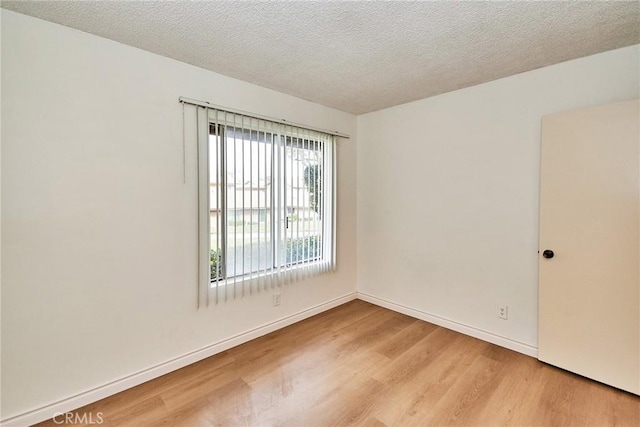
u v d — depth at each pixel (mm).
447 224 2850
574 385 1982
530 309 2363
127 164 1952
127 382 1973
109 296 1906
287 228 2877
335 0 1489
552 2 1508
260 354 2400
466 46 1950
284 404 1820
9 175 1579
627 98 1948
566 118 2080
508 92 2426
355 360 2312
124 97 1929
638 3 1506
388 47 1966
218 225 2371
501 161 2480
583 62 2088
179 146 2176
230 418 1703
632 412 1729
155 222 2082
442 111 2844
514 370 2164
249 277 2578
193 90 2227
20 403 1629
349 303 3574
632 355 1859
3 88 1556
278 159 2766
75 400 1783
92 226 1834
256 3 1516
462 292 2766
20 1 1482
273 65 2225
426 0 1488
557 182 2127
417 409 1776
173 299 2178
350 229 3613
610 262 1927
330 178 3285
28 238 1638
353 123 3578
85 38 1779
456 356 2363
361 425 1653
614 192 1904
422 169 3021
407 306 3217
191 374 2133
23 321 1634
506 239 2475
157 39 1864
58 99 1704
